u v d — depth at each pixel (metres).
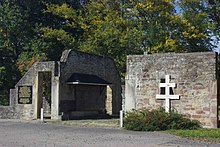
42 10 43.47
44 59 39.50
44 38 41.94
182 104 21.38
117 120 26.61
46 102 31.77
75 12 42.94
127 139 16.14
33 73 28.31
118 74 34.56
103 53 39.97
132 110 22.30
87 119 28.17
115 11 41.09
